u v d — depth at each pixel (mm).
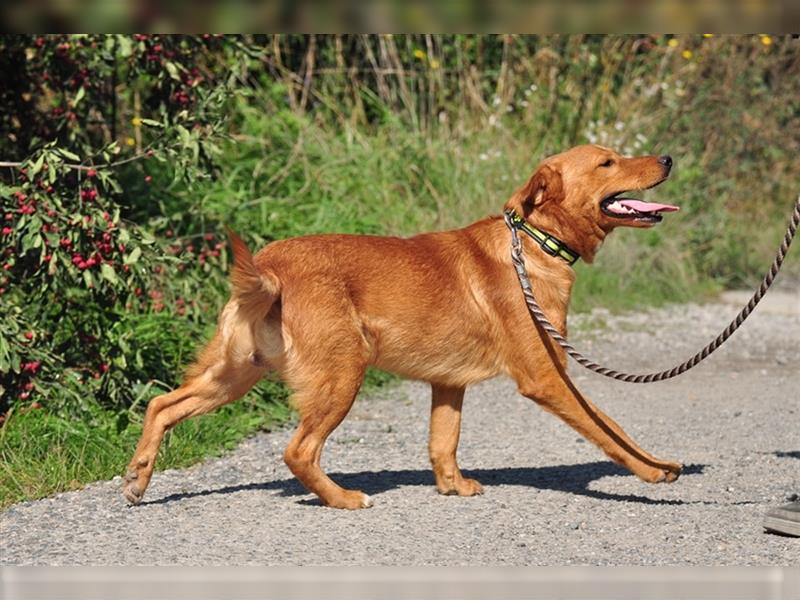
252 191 16688
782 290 21109
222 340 9008
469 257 9539
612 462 10789
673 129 22219
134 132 16672
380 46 20719
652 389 14211
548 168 9461
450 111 21016
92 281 10945
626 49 22531
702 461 10797
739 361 15875
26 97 13828
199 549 8000
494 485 9938
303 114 19484
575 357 9227
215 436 11133
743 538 8359
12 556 7832
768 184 23609
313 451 9031
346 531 8477
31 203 10914
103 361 11531
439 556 7883
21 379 10859
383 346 9305
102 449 10336
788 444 11508
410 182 19219
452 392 9617
